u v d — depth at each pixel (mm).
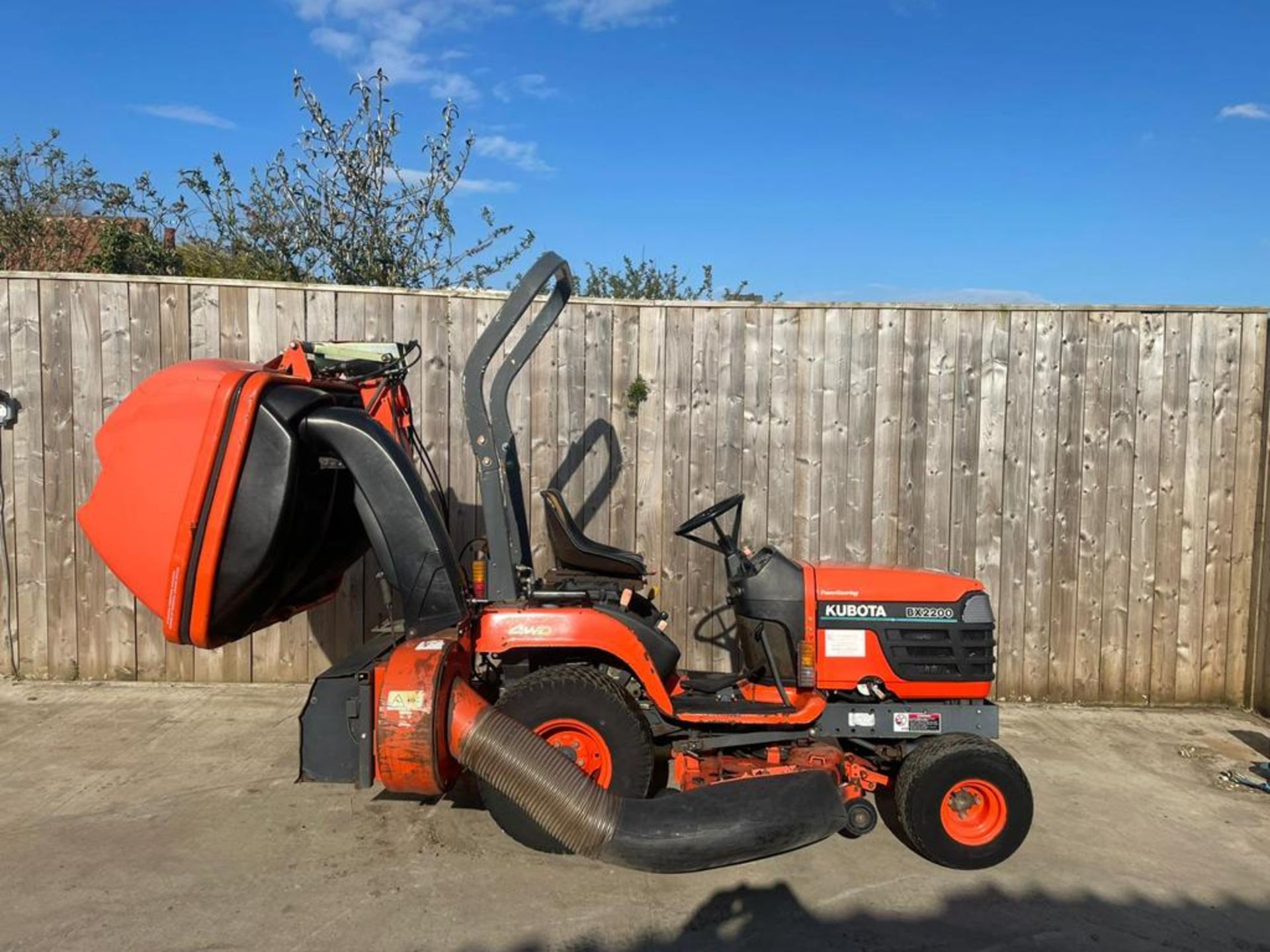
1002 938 2992
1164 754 4723
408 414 4246
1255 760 4641
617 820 3104
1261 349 5383
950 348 5391
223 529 3258
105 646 5406
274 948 2812
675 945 2904
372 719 3254
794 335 5387
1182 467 5434
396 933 2910
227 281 5258
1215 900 3271
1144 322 5383
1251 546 5457
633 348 5387
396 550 3457
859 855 3549
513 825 3344
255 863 3340
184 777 4098
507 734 3189
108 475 3350
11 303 5258
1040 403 5410
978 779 3367
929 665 3648
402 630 3895
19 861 3309
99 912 2980
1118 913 3168
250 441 3301
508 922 3002
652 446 5418
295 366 3682
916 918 3102
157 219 8766
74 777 4066
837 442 5410
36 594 5383
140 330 5281
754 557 3891
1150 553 5461
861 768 3568
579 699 3396
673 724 3725
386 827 3654
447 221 8500
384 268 8422
